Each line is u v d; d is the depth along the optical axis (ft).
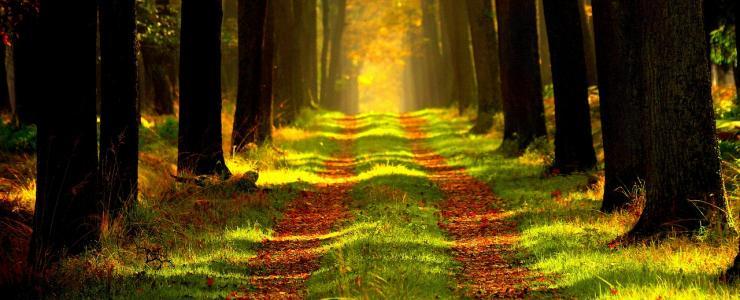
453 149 96.99
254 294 30.22
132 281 31.09
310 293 29.53
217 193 53.98
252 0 79.36
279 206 53.42
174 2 107.34
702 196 35.12
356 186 65.41
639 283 28.02
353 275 30.71
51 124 34.14
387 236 39.60
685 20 34.88
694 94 35.12
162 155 70.23
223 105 117.08
